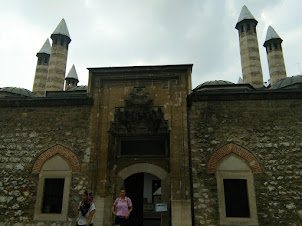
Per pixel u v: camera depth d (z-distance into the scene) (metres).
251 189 8.02
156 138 9.52
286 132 8.45
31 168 9.01
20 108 9.74
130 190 9.58
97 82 9.59
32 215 8.50
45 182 8.88
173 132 8.70
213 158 8.41
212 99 8.95
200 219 7.88
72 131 9.24
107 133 8.99
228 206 8.02
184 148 8.48
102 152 8.80
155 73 9.42
